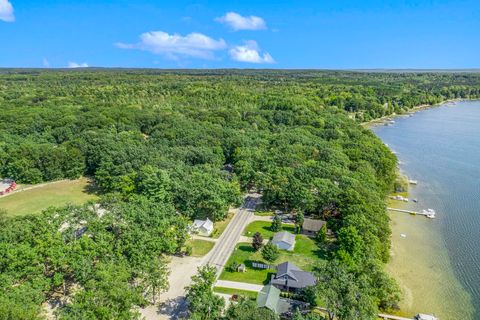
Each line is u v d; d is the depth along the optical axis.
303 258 80.00
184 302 65.19
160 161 114.56
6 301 50.62
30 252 61.62
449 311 68.12
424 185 132.12
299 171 106.94
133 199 89.56
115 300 53.22
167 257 79.69
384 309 67.75
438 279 77.62
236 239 88.06
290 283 68.06
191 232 88.12
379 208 90.25
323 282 58.81
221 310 59.09
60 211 77.62
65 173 130.62
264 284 71.31
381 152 137.25
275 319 52.88
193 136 149.12
